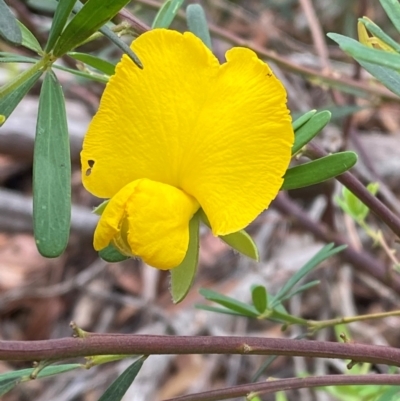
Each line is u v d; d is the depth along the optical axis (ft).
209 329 0.99
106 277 1.16
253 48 0.78
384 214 0.55
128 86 0.44
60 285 1.16
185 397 0.47
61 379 1.00
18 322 1.13
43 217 0.43
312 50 1.36
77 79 0.89
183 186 0.46
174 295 0.48
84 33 0.44
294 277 0.60
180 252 0.45
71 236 1.18
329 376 0.49
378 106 0.85
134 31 0.51
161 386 0.96
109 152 0.45
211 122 0.45
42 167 0.44
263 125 0.44
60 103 0.45
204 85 0.44
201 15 0.59
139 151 0.45
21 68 1.12
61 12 0.44
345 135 0.88
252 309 0.58
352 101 0.96
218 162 0.45
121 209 0.44
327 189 0.87
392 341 1.00
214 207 0.46
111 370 0.99
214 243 1.17
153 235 0.45
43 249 0.42
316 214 1.11
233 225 0.45
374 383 0.49
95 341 0.44
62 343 0.44
